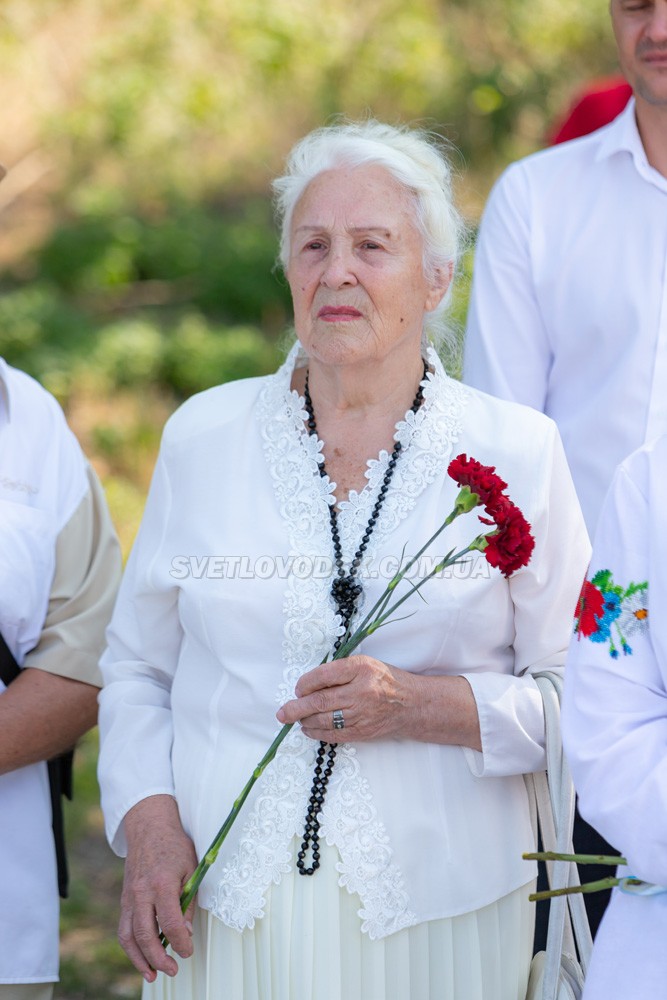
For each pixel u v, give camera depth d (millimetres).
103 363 19594
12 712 6289
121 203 24219
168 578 5727
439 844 5391
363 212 5473
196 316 21688
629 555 4668
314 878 5312
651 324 6934
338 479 5668
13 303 20891
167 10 24469
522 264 7273
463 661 5566
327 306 5477
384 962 5316
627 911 4617
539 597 5645
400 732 5363
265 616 5488
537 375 7312
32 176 24406
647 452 4746
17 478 6488
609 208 7098
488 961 5492
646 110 6953
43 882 6453
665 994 4414
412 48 23656
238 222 24375
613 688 4617
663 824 4363
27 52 24203
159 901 5383
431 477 5570
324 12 24469
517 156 22656
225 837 5395
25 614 6387
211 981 5465
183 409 6004
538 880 6727
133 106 24219
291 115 24891
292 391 5844
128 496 16828
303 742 5418
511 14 23062
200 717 5656
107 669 6090
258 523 5609
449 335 6250
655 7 6625
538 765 5574
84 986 9344
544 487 5574
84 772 12000
